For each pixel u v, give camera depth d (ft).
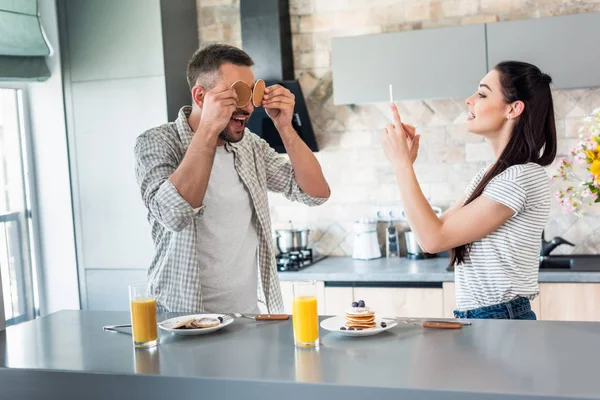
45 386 5.98
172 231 7.44
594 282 11.77
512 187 7.18
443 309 12.51
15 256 14.52
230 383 5.44
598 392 4.78
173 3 14.21
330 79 14.78
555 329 6.47
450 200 14.34
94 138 14.25
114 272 14.33
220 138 7.88
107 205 14.26
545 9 13.48
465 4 13.87
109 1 13.94
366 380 5.23
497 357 5.66
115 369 5.84
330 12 14.64
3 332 7.36
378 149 14.69
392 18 14.29
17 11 13.66
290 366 5.67
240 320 7.33
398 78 13.00
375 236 14.53
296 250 14.51
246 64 7.78
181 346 6.43
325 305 13.16
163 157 7.56
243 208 8.19
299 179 8.40
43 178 14.61
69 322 7.70
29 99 14.56
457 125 14.19
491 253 7.38
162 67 13.73
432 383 5.09
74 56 14.23
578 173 13.56
